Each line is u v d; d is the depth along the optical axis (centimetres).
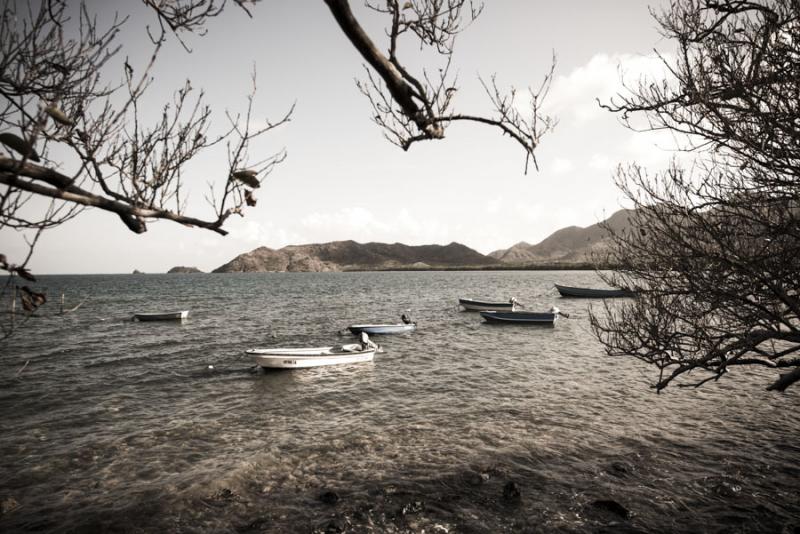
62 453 1185
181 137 293
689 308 722
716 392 1644
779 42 543
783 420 1366
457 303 5875
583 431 1309
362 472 1075
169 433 1323
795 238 565
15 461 1138
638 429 1317
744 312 667
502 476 1048
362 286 11056
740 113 577
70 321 3941
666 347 730
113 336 3092
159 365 2198
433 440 1257
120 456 1167
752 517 884
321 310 5009
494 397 1648
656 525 865
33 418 1456
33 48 273
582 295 6275
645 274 742
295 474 1068
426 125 290
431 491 987
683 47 617
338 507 927
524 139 318
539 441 1242
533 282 12212
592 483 1017
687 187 657
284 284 12875
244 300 6562
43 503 949
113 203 247
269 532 849
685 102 624
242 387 1814
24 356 2417
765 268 583
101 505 938
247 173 270
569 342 2797
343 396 1686
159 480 1039
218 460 1141
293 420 1431
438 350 2583
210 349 2608
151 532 854
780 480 1013
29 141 214
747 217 588
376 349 2366
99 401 1633
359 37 235
